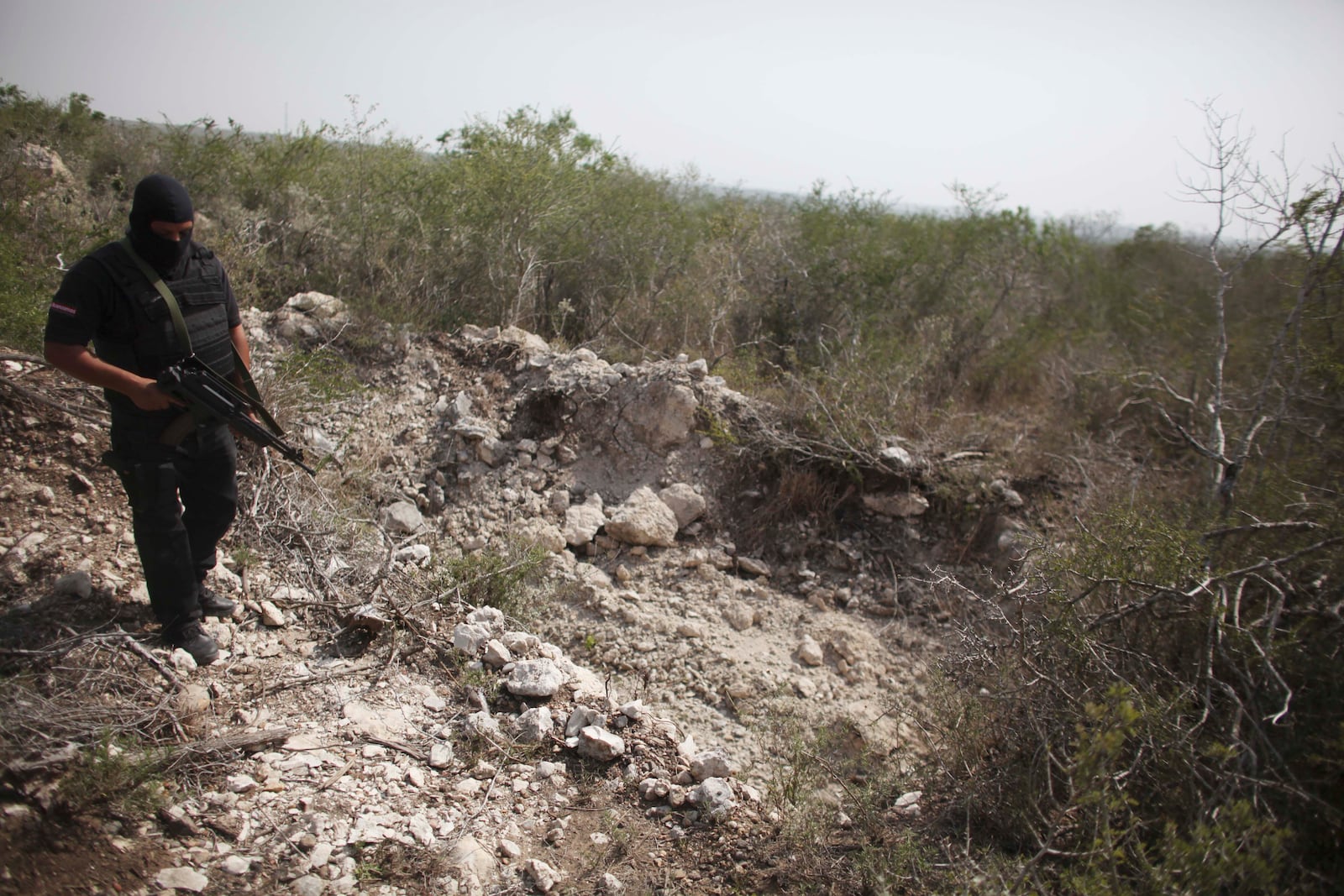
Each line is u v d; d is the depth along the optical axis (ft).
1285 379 14.93
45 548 10.05
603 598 13.02
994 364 23.58
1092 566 10.36
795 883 7.90
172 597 8.88
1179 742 7.93
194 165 21.70
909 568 14.80
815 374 17.22
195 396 8.32
